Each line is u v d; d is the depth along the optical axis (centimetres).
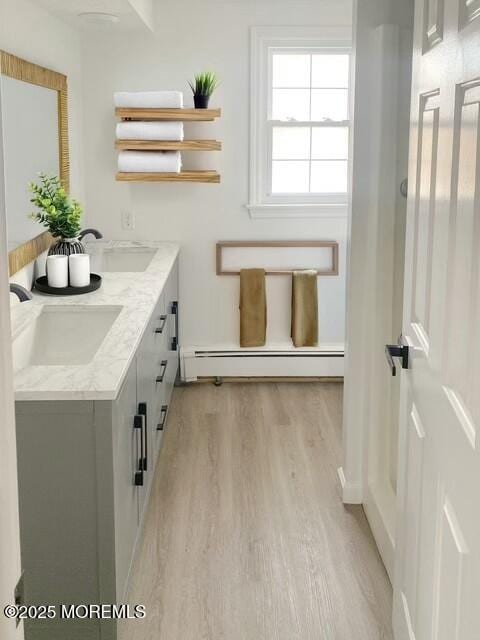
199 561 300
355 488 349
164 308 400
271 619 263
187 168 492
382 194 326
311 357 517
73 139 457
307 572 293
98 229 497
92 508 231
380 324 334
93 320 325
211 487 366
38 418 225
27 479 229
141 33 473
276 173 505
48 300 333
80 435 227
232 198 498
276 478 376
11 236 324
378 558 304
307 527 328
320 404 481
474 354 136
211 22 478
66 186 426
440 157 169
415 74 205
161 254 454
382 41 312
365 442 341
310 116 498
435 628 171
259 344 509
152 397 340
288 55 492
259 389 508
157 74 481
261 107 488
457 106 151
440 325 167
